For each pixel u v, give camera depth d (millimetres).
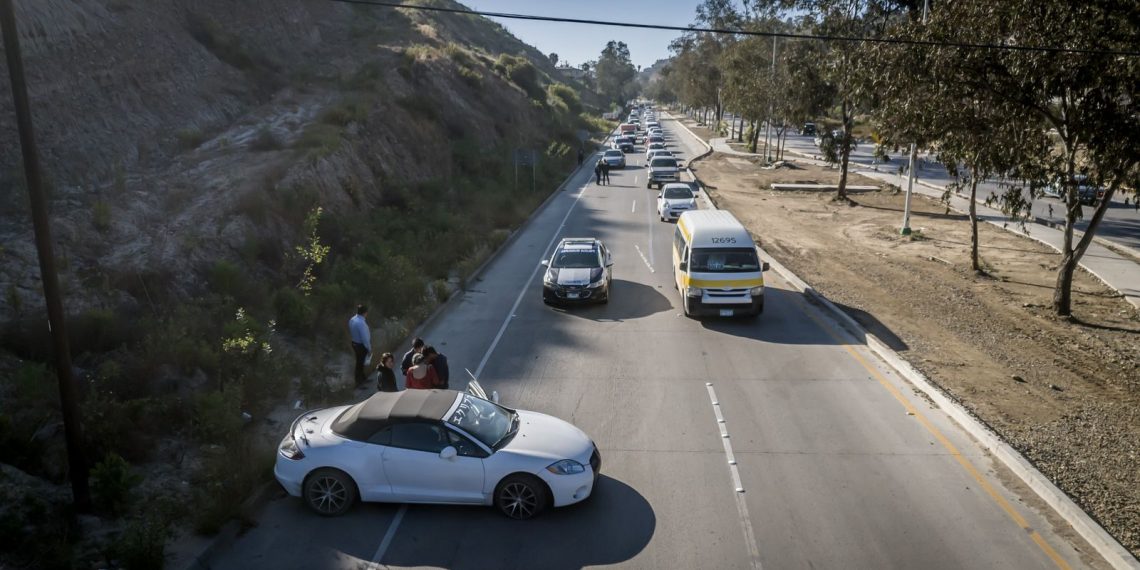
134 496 8312
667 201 31172
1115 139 13984
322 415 9258
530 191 37188
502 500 8312
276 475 8594
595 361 14000
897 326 16109
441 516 8406
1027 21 14289
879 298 18719
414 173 29359
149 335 11203
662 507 8547
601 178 46688
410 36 53531
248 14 38562
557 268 18359
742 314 16359
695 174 48781
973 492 8805
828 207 35250
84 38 22891
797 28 38625
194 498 8320
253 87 29844
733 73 60219
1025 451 9844
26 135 7176
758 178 46719
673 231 29078
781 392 12258
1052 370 13406
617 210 34500
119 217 15281
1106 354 14406
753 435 10539
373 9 61406
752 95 54438
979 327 16141
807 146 71375
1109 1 13055
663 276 21594
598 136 83125
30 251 12703
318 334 14633
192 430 10008
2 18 6961
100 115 20484
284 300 14391
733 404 11734
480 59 65125
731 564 7379
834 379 12875
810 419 11102
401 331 15047
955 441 10273
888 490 8867
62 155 17531
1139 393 12289
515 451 8383
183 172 19391
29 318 10742
